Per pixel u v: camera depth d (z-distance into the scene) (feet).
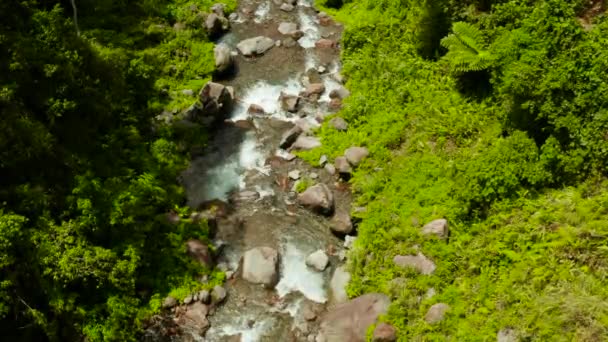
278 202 48.98
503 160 41.70
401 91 55.31
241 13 72.84
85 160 42.65
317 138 54.34
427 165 47.19
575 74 40.98
